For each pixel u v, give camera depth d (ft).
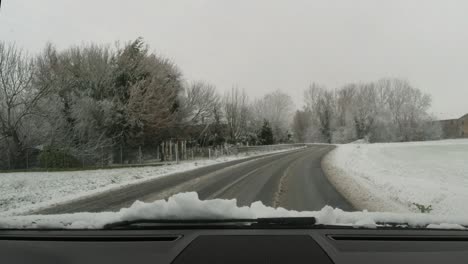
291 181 41.57
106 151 80.79
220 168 61.52
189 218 9.70
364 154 101.09
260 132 195.00
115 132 83.87
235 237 8.52
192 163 77.30
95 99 84.07
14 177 50.14
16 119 69.10
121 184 42.73
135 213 9.78
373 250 7.66
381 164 70.59
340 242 8.25
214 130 137.69
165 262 7.08
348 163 70.23
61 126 74.49
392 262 7.00
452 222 10.18
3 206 29.99
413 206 27.14
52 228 9.59
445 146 149.79
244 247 7.77
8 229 9.60
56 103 74.43
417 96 258.16
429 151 119.55
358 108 273.75
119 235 8.80
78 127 76.54
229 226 9.38
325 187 36.70
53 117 72.49
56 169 62.08
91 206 28.81
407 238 8.54
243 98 179.22
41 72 78.18
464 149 128.88
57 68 83.10
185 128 120.78
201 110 133.08
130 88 88.79
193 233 8.90
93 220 10.01
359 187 36.96
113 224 9.64
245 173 51.55
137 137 88.22
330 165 65.26
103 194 35.14
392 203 28.19
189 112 125.39
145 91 92.22
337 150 126.62
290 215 10.84
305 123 309.42
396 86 262.47
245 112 179.93
